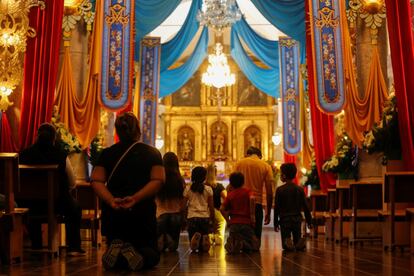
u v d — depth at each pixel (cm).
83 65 1427
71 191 891
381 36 1412
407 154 1116
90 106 1384
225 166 3662
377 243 1268
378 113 1380
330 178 1727
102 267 679
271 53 2491
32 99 1220
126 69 1358
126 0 1373
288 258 835
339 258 820
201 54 2709
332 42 1360
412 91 1134
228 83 2900
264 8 1902
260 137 3728
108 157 650
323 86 1352
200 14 2150
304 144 2205
